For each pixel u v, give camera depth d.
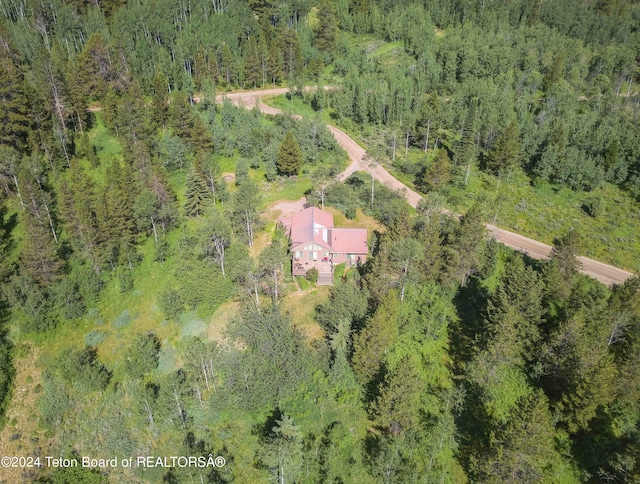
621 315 60.94
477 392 60.00
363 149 121.31
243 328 66.25
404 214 75.88
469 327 70.56
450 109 129.00
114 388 64.25
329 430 58.56
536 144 114.56
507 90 136.75
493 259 78.94
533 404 47.28
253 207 83.31
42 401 62.78
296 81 145.75
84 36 143.88
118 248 79.19
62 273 75.06
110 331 70.88
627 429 56.59
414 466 54.22
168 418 60.22
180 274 74.69
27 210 79.12
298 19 180.38
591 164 106.88
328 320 68.62
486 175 113.25
